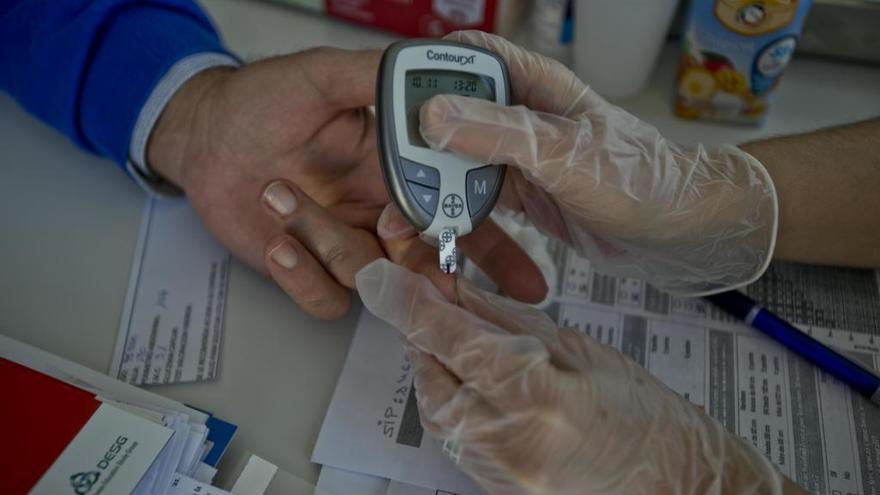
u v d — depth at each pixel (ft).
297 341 1.92
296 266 1.82
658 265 1.94
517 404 1.43
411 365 1.72
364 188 2.20
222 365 1.87
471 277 2.04
